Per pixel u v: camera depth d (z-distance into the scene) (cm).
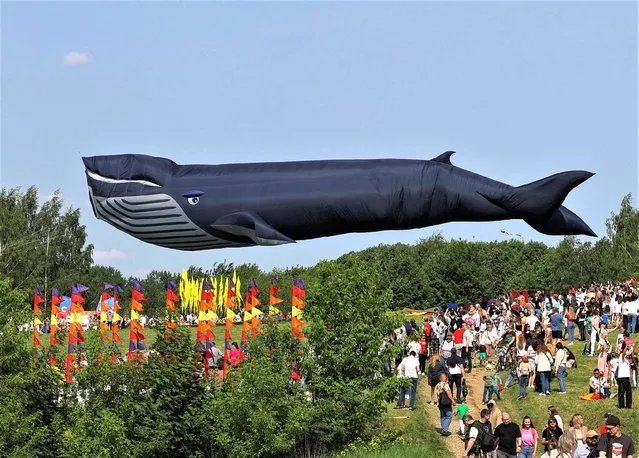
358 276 3778
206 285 3759
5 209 8619
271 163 1522
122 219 1528
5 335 3494
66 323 6369
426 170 1454
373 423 3662
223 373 3741
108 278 10531
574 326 4975
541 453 3441
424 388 4231
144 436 3369
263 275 9300
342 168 1483
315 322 3706
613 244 9581
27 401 3478
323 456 3419
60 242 9112
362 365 3659
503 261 10562
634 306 4775
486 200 1436
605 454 2339
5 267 8150
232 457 3394
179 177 1519
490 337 4703
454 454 3403
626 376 3572
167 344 3594
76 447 3198
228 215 1478
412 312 9294
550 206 1419
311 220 1466
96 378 3528
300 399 3612
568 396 3803
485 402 3931
